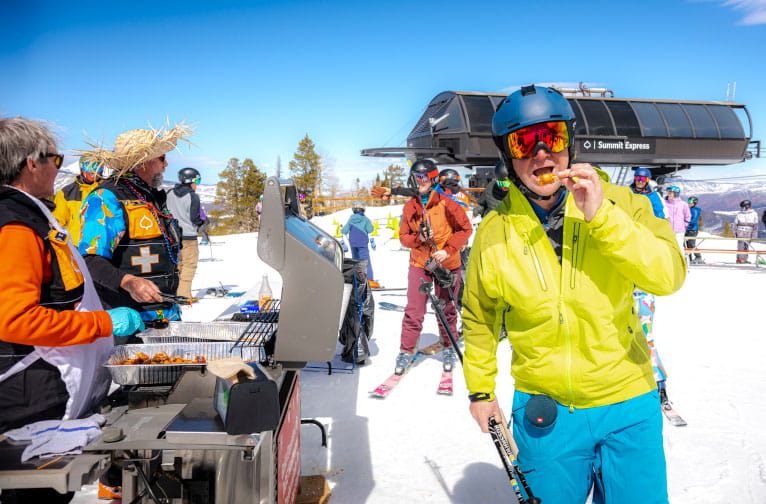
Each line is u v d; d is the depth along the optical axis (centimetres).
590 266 165
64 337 182
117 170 279
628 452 172
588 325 168
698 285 1043
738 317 731
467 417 392
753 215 1483
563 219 171
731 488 286
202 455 188
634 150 2480
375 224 2344
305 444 347
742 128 2548
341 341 520
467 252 671
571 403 176
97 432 179
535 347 177
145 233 281
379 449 340
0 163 181
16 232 175
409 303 472
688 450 333
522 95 165
